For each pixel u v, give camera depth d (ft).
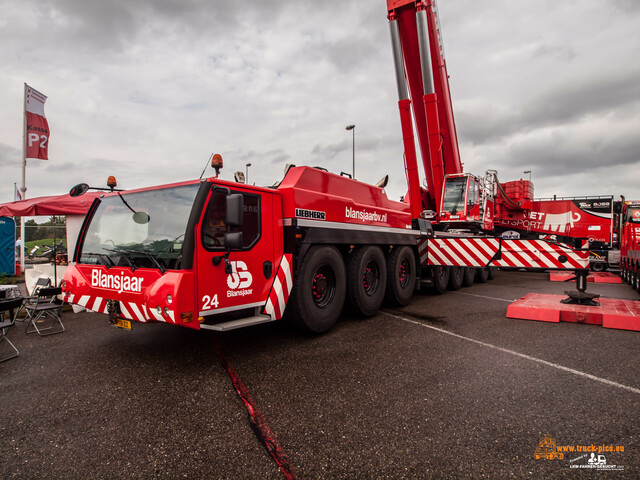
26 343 16.29
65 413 9.92
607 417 9.48
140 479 7.25
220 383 11.84
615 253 54.49
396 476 7.27
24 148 45.68
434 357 14.15
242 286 13.91
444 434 8.74
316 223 17.11
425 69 33.60
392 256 24.25
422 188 44.73
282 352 14.88
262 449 8.24
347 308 21.08
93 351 15.10
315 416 9.68
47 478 7.29
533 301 22.85
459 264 26.99
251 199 14.64
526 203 63.57
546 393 10.93
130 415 9.80
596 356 14.23
